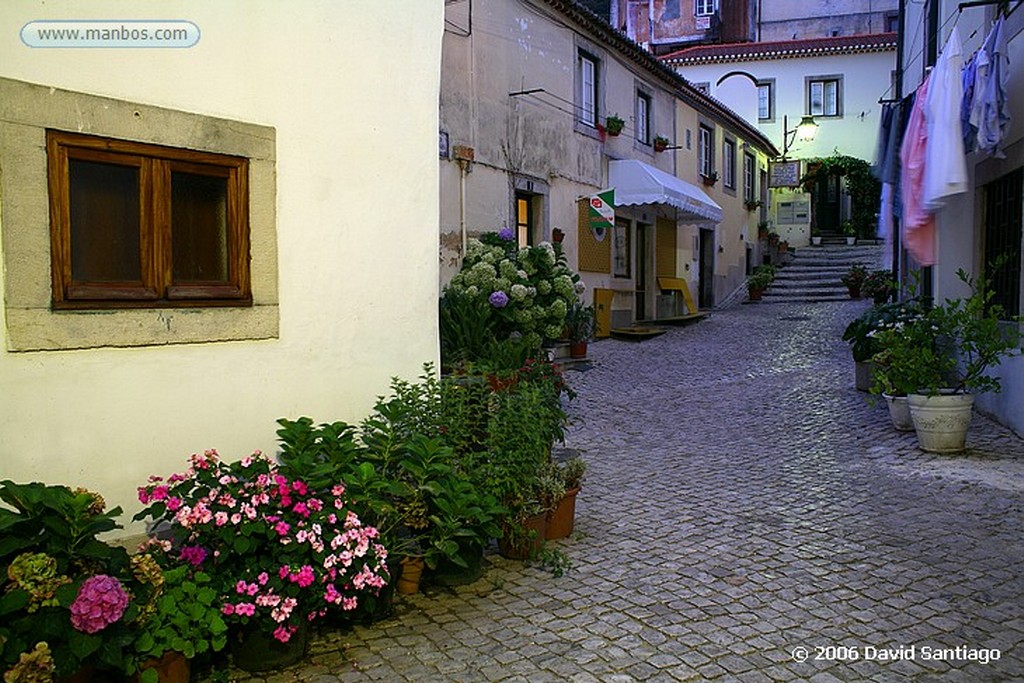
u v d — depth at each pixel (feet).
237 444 12.90
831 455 23.31
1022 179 24.31
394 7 15.06
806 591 13.55
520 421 15.17
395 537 12.75
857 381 33.30
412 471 12.73
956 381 25.35
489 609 12.93
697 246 67.36
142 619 9.53
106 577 8.80
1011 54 24.84
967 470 20.97
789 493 19.48
